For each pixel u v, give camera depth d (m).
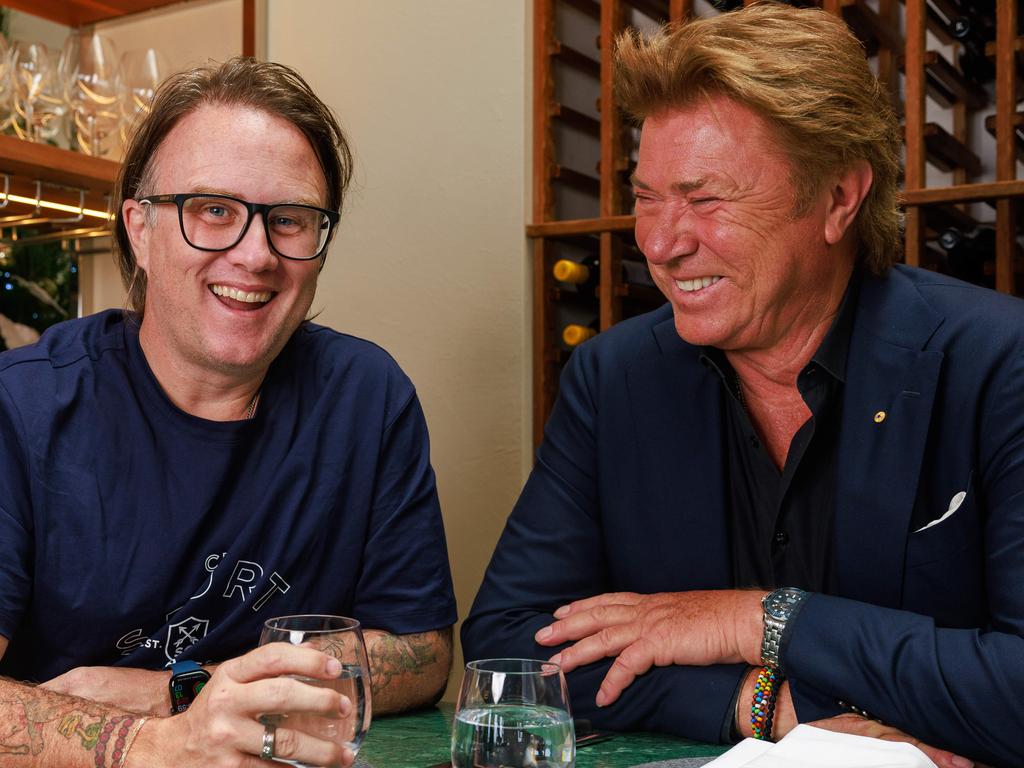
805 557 1.32
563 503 1.44
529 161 2.49
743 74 1.16
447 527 2.58
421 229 2.62
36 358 1.35
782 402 1.35
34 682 1.35
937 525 1.21
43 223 2.49
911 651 1.06
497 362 2.52
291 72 1.39
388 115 2.66
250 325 1.32
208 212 1.30
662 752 1.09
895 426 1.23
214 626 1.39
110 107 2.29
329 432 1.45
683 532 1.37
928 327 1.25
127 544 1.33
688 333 1.26
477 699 0.79
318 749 0.83
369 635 1.38
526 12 2.48
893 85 2.44
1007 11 2.02
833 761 0.86
